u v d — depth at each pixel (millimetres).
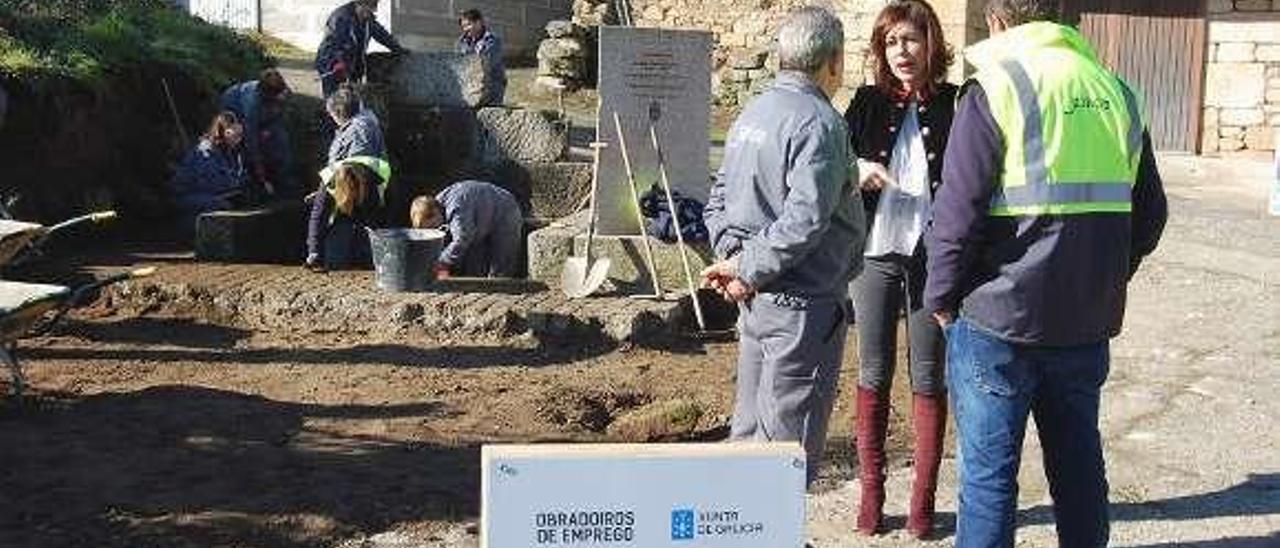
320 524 5113
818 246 4246
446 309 8391
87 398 6816
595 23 22047
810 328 4262
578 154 14055
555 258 9562
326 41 12930
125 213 11461
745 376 4426
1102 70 4012
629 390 7289
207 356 7824
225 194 11242
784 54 4285
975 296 3934
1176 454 6105
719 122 20422
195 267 9742
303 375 7418
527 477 2871
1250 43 18219
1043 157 3826
